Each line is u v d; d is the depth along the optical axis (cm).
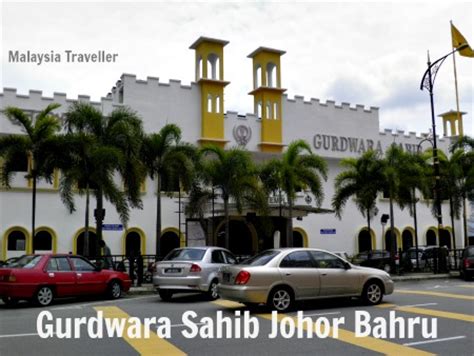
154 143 2291
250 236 3177
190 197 2459
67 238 2652
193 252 1617
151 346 891
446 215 3872
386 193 2752
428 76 2680
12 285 1399
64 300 1634
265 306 1357
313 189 2545
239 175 2414
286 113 3256
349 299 1445
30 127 2002
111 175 2056
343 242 3422
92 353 844
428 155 2972
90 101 2720
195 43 3100
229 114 3089
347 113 3481
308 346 877
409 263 2856
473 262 2330
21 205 2578
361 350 845
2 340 952
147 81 2895
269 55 3253
